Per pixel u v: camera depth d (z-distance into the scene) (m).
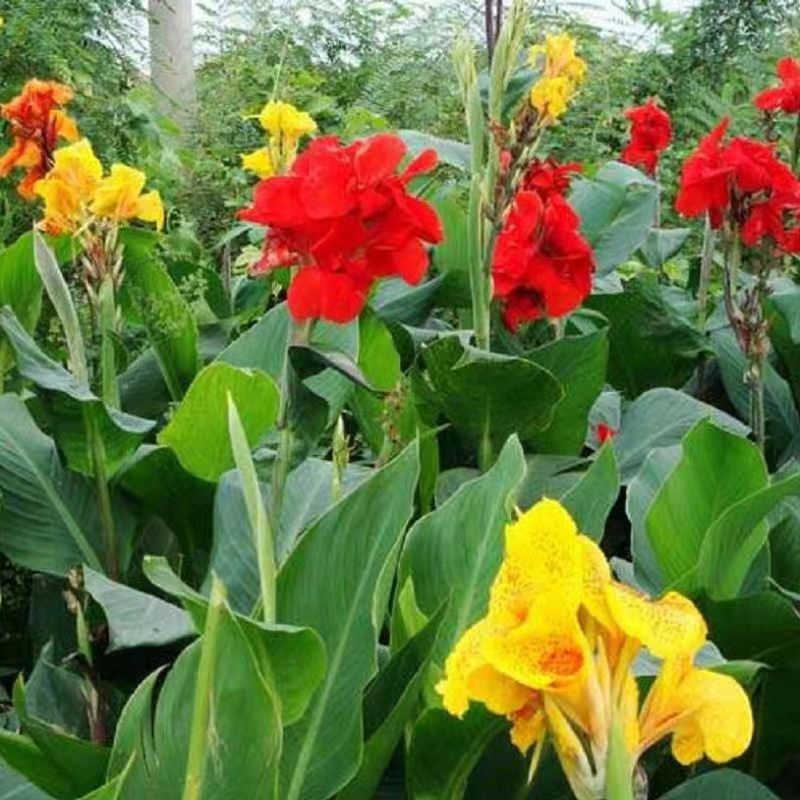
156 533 3.72
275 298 5.79
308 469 3.49
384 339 4.14
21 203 6.54
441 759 2.43
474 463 4.16
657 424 4.34
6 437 3.48
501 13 5.01
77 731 2.85
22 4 8.27
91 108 8.16
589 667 1.63
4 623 3.77
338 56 11.26
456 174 6.56
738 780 2.59
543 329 4.93
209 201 8.16
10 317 3.32
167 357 4.21
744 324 4.28
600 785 1.64
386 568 2.33
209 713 1.89
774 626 2.84
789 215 4.41
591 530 2.79
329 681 2.38
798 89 5.43
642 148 6.19
